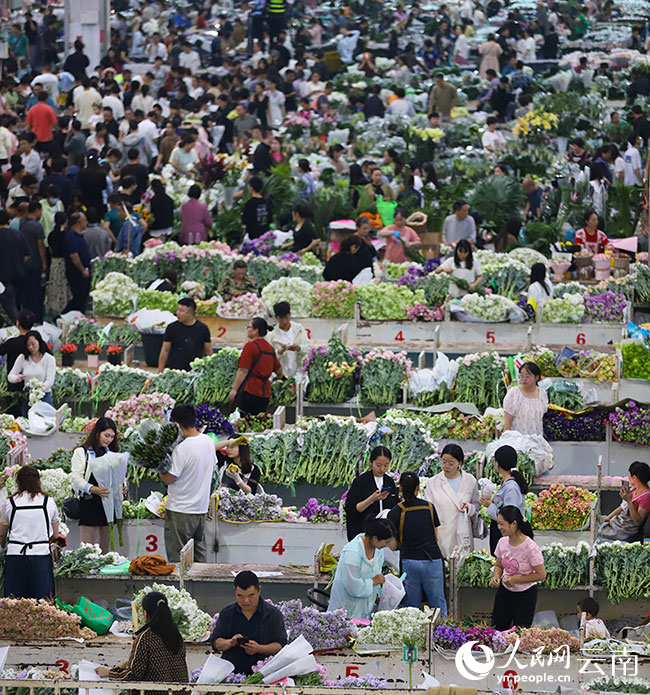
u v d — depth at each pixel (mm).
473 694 19484
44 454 34594
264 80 79875
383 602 25594
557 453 33938
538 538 29297
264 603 22562
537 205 57562
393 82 83438
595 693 22109
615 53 95062
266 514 29203
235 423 34594
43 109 63344
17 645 24453
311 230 49781
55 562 27125
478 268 44719
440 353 37156
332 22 102375
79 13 86500
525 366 32812
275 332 37844
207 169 58938
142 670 21594
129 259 47344
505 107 80125
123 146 65812
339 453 31969
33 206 46969
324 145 69312
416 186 60406
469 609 27531
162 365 37375
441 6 102312
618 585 26734
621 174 64125
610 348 40594
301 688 19609
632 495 29266
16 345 36406
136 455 28469
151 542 29609
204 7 103062
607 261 49375
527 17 103625
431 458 31797
